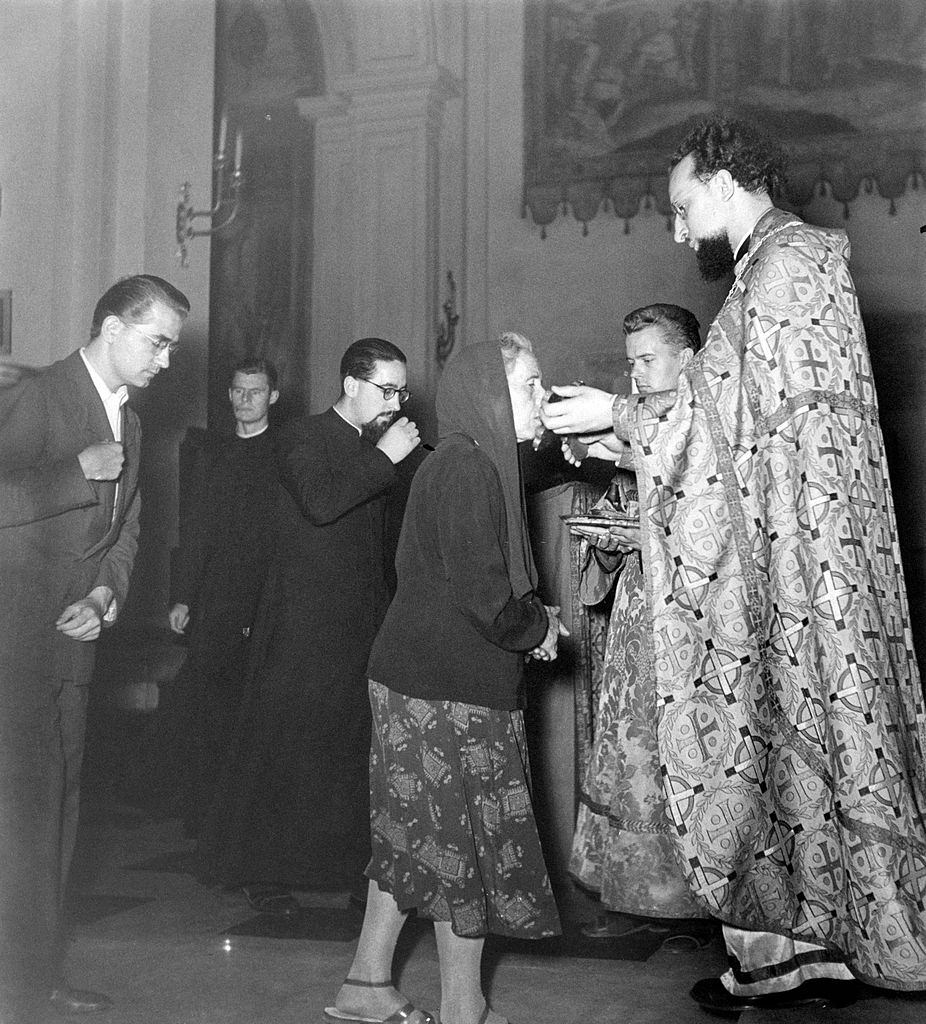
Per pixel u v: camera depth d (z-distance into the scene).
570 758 4.50
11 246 6.65
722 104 10.10
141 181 7.40
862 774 2.79
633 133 10.31
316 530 4.23
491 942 3.68
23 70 6.72
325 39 9.91
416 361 9.66
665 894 3.50
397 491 5.43
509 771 2.74
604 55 10.39
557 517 4.40
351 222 9.90
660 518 2.96
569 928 3.87
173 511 7.81
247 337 9.67
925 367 9.34
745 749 2.89
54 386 3.04
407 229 9.76
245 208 9.83
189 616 5.76
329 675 4.14
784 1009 2.97
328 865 4.08
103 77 7.02
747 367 2.97
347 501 4.14
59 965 3.06
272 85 10.08
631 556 3.72
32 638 2.92
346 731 4.14
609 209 10.33
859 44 9.84
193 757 5.46
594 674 4.36
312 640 4.16
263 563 5.46
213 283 9.30
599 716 3.75
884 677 2.85
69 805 3.07
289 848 4.07
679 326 3.77
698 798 2.88
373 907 2.91
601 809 3.66
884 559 2.99
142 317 3.10
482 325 10.41
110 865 4.94
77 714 3.06
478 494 2.72
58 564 3.00
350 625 4.18
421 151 9.77
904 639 3.01
